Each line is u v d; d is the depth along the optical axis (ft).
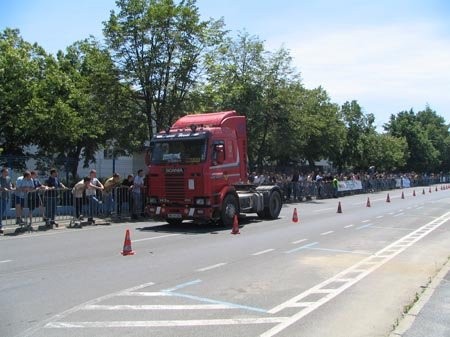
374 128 209.97
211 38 78.23
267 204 63.98
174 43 74.43
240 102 101.30
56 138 88.07
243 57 105.09
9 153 90.22
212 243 42.60
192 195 52.39
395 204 98.48
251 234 49.08
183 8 74.13
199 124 55.98
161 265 32.32
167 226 56.59
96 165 118.01
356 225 58.13
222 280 28.09
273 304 23.27
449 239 46.47
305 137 124.36
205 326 19.90
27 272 29.84
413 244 42.96
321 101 153.38
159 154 54.49
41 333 18.86
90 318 20.80
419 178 246.88
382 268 32.04
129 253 36.40
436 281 27.84
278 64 107.34
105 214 61.26
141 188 65.57
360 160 198.90
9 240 44.16
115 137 83.30
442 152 331.36
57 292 24.99
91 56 77.46
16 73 79.82
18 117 79.61
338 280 28.45
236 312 21.90
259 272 30.42
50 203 54.08
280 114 106.63
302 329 19.66
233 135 57.06
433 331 19.08
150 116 77.77
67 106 81.92
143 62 74.23
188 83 77.41
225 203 54.49
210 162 52.60
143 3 74.79
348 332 19.33
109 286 26.35
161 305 22.86
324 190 124.57
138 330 19.31
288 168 145.28
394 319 21.07
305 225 57.72
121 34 73.82
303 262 33.88
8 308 22.18
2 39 85.30
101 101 77.36
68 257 35.17
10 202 51.01
